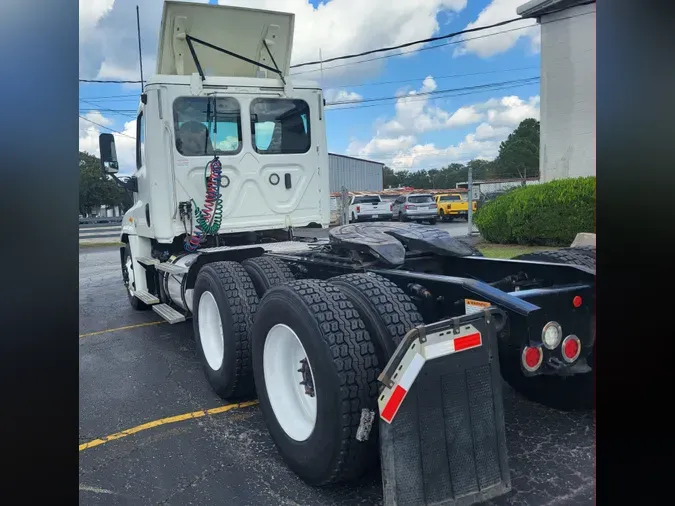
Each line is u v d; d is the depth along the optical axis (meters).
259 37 4.94
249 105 4.89
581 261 3.32
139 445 3.10
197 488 2.62
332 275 3.57
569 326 2.58
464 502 2.12
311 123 5.23
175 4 4.46
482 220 10.23
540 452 2.80
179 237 5.12
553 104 10.53
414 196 18.05
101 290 8.78
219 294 3.52
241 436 3.20
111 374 4.38
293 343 2.72
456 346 2.10
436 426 2.08
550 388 3.32
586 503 2.34
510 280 3.34
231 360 3.43
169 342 5.34
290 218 5.17
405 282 2.88
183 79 4.62
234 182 4.88
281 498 2.51
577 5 9.93
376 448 2.31
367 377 2.28
